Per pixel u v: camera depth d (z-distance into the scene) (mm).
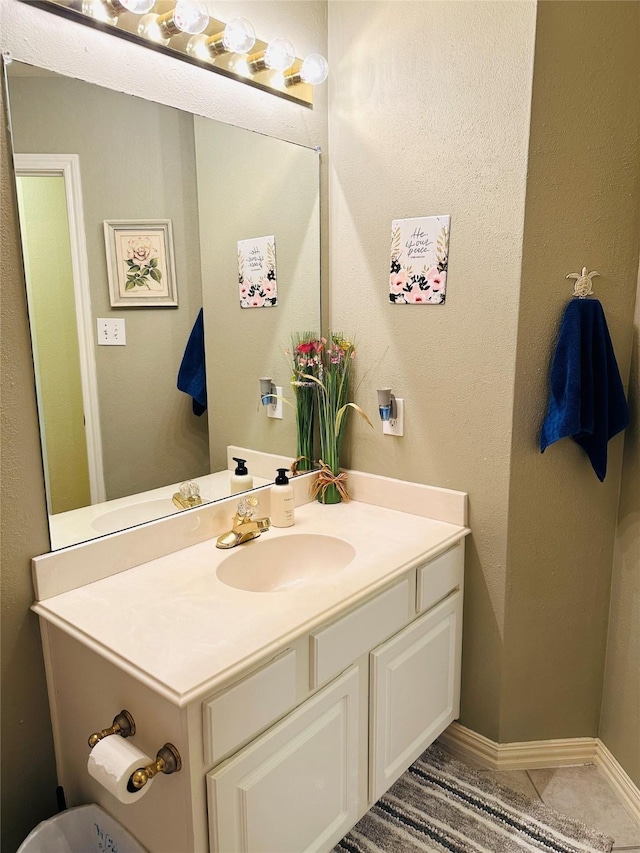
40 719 1429
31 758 1428
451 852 1606
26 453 1323
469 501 1797
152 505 1598
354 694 1448
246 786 1170
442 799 1779
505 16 1539
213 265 1693
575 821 1698
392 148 1806
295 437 2008
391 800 1776
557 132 1562
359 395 2016
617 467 1795
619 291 1699
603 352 1632
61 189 1347
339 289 2018
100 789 1340
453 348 1763
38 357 1337
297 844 1331
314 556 1742
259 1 1698
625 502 1781
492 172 1615
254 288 1801
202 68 1581
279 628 1229
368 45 1819
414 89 1731
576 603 1840
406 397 1889
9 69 1227
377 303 1918
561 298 1649
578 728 1929
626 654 1787
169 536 1586
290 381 1951
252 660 1129
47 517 1368
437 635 1729
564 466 1748
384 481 1964
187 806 1102
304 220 1937
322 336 2055
